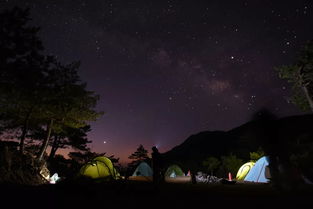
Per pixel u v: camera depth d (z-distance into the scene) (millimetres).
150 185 11773
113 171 17438
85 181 10414
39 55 20344
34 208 6508
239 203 6574
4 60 18234
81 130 40250
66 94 25156
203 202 7039
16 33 18688
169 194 9570
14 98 21031
